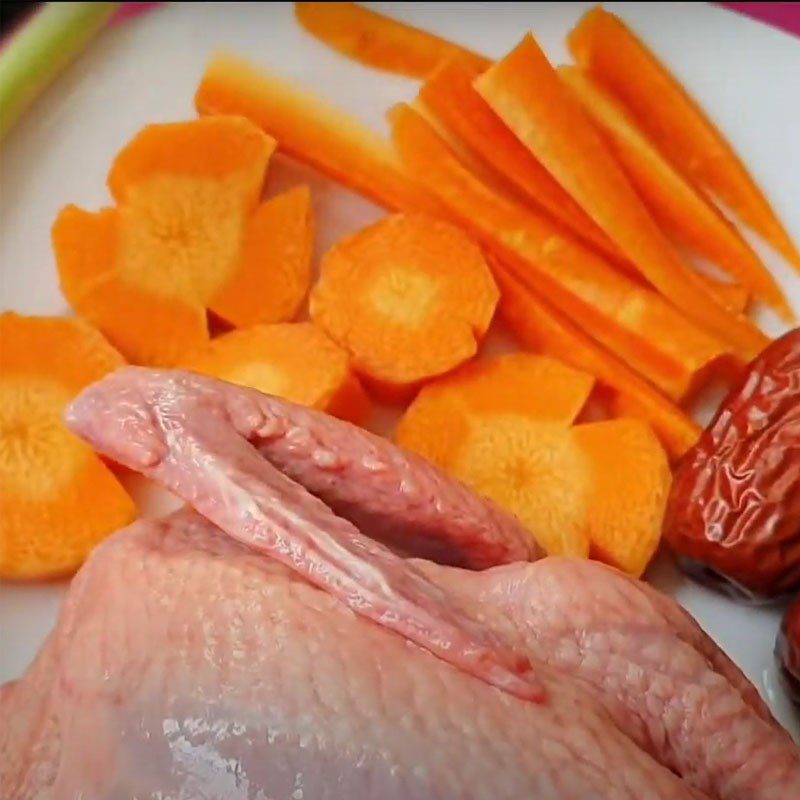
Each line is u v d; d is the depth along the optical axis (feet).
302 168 0.89
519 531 0.76
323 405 0.83
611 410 0.87
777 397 0.77
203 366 0.84
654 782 0.64
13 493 0.81
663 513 0.82
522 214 0.87
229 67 0.88
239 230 0.86
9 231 0.85
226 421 0.72
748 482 0.77
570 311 0.87
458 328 0.85
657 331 0.85
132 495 0.83
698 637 0.71
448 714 0.63
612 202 0.85
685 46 0.89
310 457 0.73
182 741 0.62
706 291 0.86
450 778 0.61
